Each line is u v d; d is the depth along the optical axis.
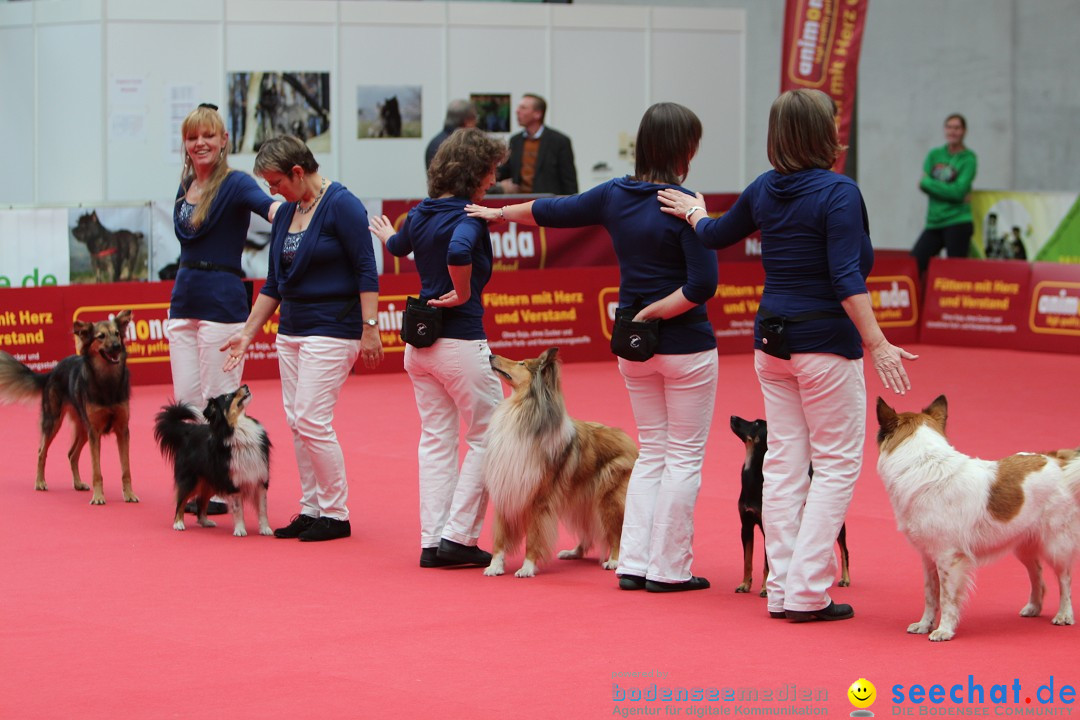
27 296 11.81
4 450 9.47
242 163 16.67
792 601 5.32
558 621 5.36
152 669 4.66
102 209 12.24
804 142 5.18
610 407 11.27
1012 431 10.17
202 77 16.48
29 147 17.20
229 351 7.50
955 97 19.09
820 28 13.06
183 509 7.16
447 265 6.15
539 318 13.70
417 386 6.53
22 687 4.46
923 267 15.73
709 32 18.48
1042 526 5.21
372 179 17.22
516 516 6.16
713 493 8.08
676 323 5.69
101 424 7.77
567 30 17.75
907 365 13.70
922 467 5.09
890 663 4.76
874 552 6.63
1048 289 14.60
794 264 5.22
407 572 6.27
